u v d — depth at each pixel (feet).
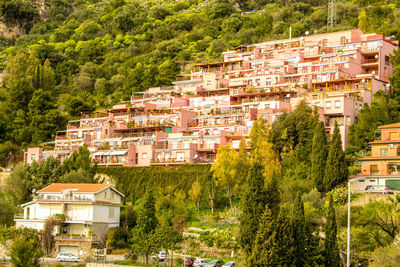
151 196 360.48
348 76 526.57
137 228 352.69
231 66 650.43
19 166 482.28
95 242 371.97
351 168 389.80
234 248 343.87
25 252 311.06
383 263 250.98
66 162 480.64
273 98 528.22
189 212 407.85
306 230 272.51
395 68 479.82
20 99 647.15
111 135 560.20
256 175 299.17
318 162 378.32
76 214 385.70
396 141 375.45
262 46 647.56
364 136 420.36
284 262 257.34
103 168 486.79
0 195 491.31
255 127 418.31
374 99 474.08
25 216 403.13
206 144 487.61
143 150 509.76
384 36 570.87
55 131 616.80
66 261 351.46
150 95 646.33
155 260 335.06
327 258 263.08
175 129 533.96
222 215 394.32
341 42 585.63
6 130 619.67
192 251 358.43
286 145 419.95
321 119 465.06
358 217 296.92
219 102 563.48
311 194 346.13
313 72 542.16
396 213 287.69
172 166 474.90
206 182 430.20
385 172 369.91
